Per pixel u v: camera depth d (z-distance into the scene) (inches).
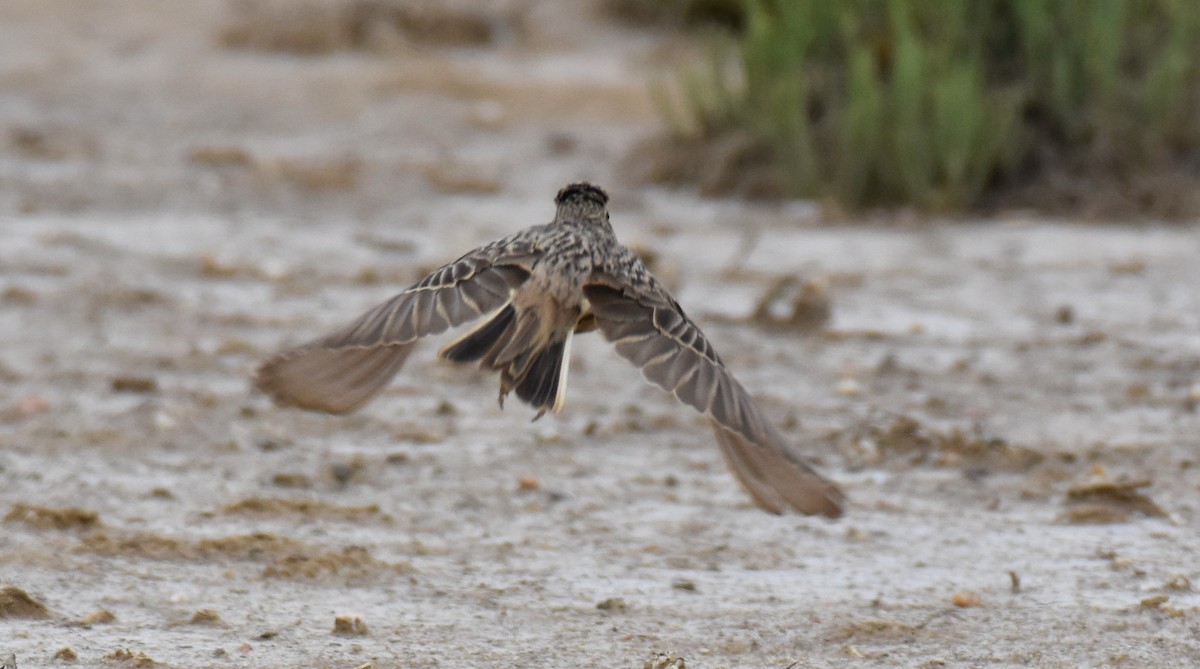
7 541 368.5
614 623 330.3
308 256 709.3
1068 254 745.0
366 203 836.6
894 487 438.3
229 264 685.3
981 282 690.8
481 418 498.3
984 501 427.5
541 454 462.0
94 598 334.3
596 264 201.6
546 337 195.9
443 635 319.6
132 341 568.1
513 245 204.4
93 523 383.9
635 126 1068.5
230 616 327.3
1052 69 876.0
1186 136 864.9
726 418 184.9
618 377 551.8
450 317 195.5
